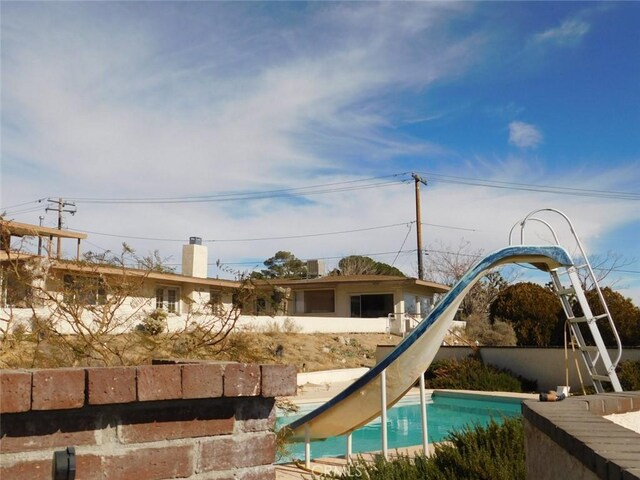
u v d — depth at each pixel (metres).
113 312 5.38
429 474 6.26
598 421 3.67
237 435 2.37
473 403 18.39
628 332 24.19
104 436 2.13
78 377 2.07
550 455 3.88
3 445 1.97
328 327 32.78
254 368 2.40
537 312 28.22
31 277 5.11
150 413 2.22
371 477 6.43
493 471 5.76
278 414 9.97
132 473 2.15
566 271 10.72
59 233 24.38
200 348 6.05
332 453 11.91
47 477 2.01
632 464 2.48
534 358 20.34
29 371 2.03
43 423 2.04
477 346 22.09
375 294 38.22
